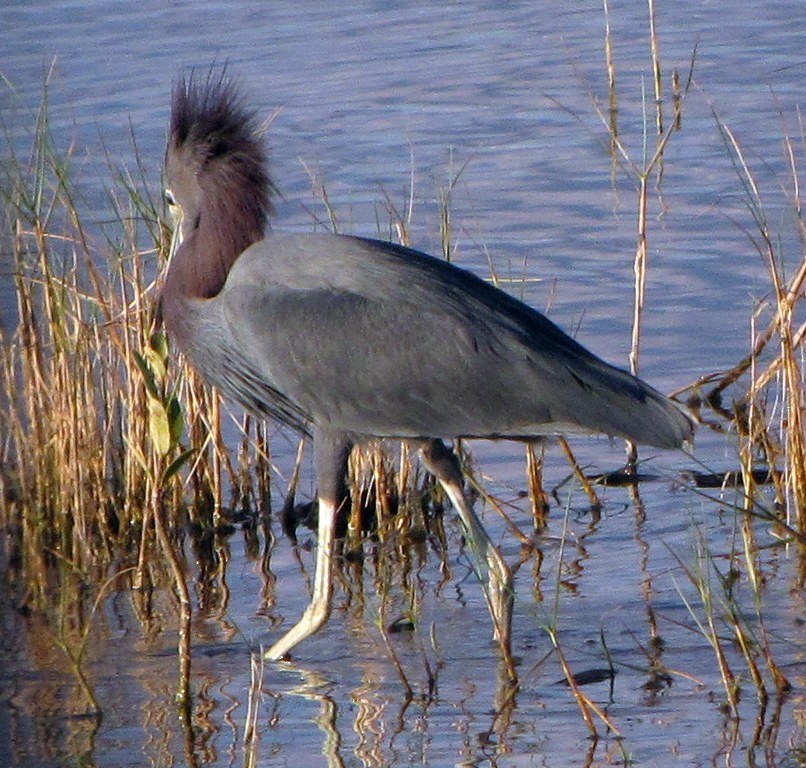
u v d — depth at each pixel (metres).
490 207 19.06
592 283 16.89
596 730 8.92
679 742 8.70
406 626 10.79
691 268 17.19
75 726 9.22
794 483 11.88
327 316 10.83
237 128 11.41
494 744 8.81
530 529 12.51
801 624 10.21
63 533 12.55
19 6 30.38
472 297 10.91
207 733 9.09
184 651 9.55
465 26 28.78
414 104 23.70
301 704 9.49
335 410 10.84
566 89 24.16
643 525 12.44
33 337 12.81
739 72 24.70
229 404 14.73
